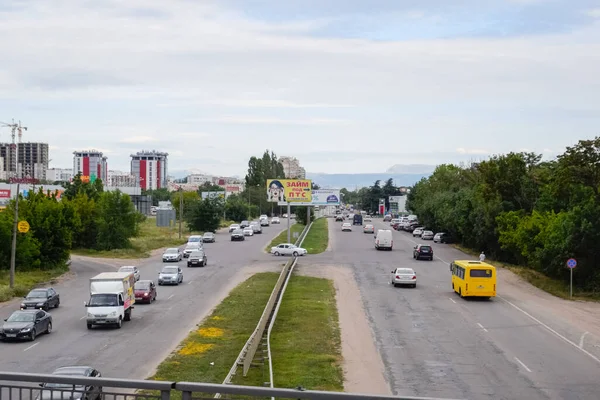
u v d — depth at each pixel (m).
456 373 27.08
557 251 53.91
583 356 30.53
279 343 31.89
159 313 41.97
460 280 49.44
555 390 24.64
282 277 54.16
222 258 79.81
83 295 51.25
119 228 87.75
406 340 33.72
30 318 33.78
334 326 36.94
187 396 7.77
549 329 37.22
